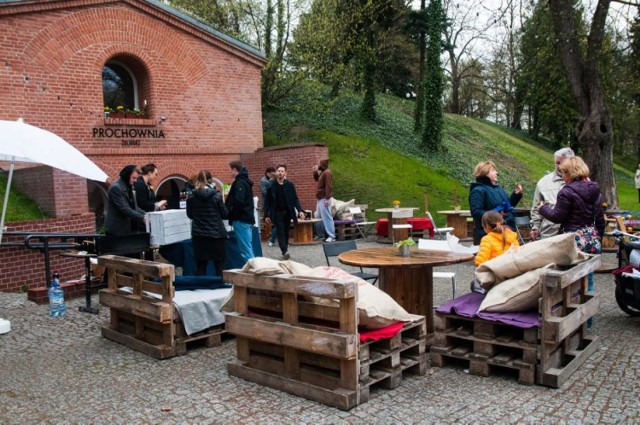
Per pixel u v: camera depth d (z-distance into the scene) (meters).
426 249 6.55
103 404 4.56
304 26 21.77
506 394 4.54
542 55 16.73
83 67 14.65
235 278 5.03
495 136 34.22
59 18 14.15
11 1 13.21
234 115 17.84
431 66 24.27
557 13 14.62
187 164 16.84
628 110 35.00
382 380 4.75
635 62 17.17
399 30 31.56
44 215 11.40
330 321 4.61
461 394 4.56
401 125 26.45
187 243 8.81
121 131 15.41
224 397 4.63
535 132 40.19
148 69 15.91
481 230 6.85
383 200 19.53
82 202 11.80
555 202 6.58
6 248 9.26
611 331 6.36
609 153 14.88
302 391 4.57
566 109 33.22
